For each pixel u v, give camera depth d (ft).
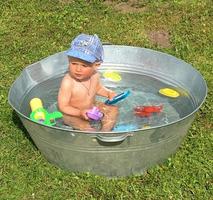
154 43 8.85
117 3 10.14
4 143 6.31
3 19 9.42
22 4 9.93
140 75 7.06
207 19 9.50
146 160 5.60
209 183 5.74
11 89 5.95
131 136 5.15
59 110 6.26
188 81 6.52
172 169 5.86
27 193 5.61
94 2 10.04
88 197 5.54
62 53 6.86
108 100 6.63
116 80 7.08
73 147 5.35
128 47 7.07
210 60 8.27
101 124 6.17
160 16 9.63
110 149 5.30
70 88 6.20
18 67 7.92
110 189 5.60
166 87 6.80
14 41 8.70
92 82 6.42
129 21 9.46
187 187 5.66
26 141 6.33
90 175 5.69
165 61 6.84
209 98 7.21
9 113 6.79
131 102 6.72
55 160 5.78
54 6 9.91
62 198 5.54
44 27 9.20
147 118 6.42
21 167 5.95
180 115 6.39
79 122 6.14
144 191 5.61
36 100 6.29
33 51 8.41
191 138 6.42
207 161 6.04
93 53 5.86
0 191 5.62
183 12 9.76
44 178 5.78
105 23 9.39
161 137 5.34
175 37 8.89
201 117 6.86
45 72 6.75
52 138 5.37
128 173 5.70
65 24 9.32
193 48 8.55
